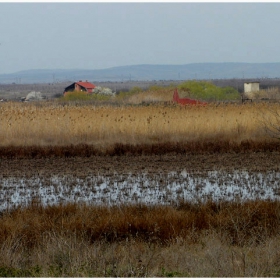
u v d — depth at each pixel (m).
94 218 35.03
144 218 34.72
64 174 55.50
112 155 67.44
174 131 75.00
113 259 23.78
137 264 23.86
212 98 176.00
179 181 51.72
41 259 25.20
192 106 90.75
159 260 25.56
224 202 39.47
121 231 32.88
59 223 33.31
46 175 55.12
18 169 58.38
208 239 29.48
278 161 61.78
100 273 22.22
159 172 56.25
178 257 25.94
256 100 137.50
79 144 70.19
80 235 31.19
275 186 49.34
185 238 31.33
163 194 46.28
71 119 77.75
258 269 22.02
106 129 74.50
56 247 26.20
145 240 31.69
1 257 25.25
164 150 68.38
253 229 32.06
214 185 49.88
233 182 51.09
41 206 38.97
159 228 32.84
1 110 84.19
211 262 23.94
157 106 94.56
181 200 41.22
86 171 57.03
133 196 45.59
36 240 30.31
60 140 72.69
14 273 22.39
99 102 154.88
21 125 73.81
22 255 26.48
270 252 24.73
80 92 195.25
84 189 48.72
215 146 69.25
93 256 24.52
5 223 32.97
